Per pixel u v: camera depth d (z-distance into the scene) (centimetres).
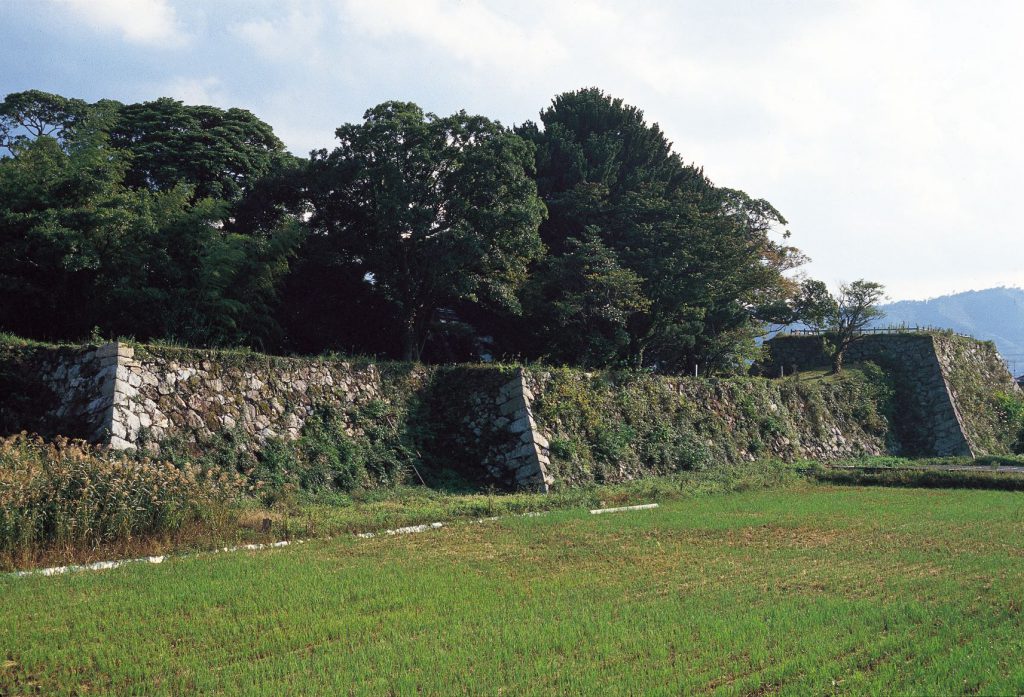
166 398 2164
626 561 1461
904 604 1127
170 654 918
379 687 824
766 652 921
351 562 1425
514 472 2725
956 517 2039
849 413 4716
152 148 3388
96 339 2211
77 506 1462
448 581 1284
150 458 1986
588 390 3152
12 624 1018
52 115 3384
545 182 4256
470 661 908
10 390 2161
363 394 2711
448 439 2842
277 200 3434
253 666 885
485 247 3172
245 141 3738
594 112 4744
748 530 1817
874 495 2638
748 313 4881
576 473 2823
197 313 2770
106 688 829
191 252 2888
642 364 4412
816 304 5344
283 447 2348
